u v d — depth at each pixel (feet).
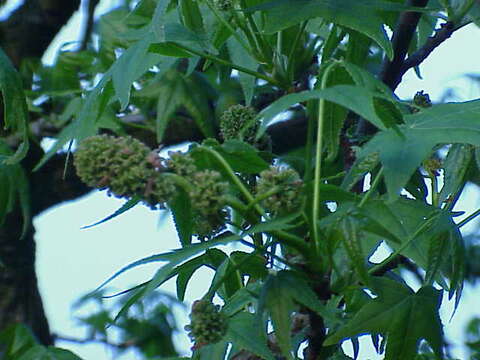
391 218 4.07
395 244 4.13
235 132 4.17
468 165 4.16
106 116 5.39
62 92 5.87
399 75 4.50
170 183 3.75
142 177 3.72
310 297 3.84
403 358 4.05
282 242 3.85
